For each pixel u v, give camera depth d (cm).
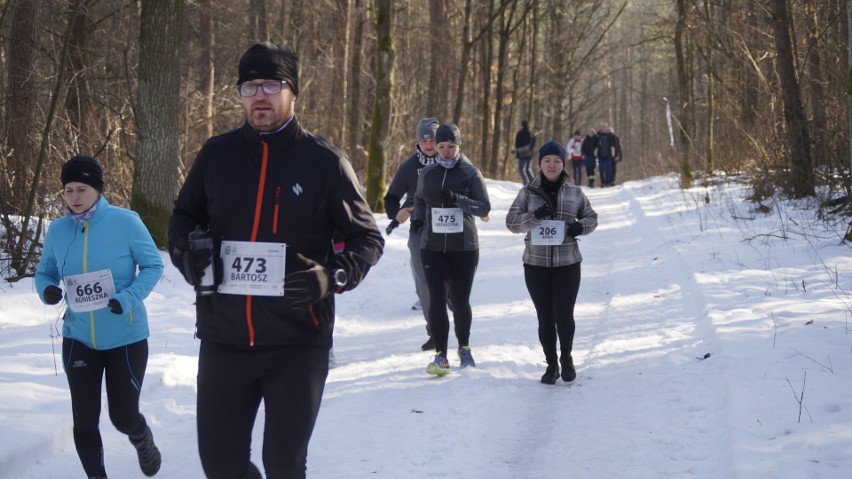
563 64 4453
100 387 516
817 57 1748
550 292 774
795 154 1611
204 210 420
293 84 401
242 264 392
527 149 3072
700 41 2614
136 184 1370
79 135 1547
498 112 3562
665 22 2580
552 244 758
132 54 2025
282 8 2942
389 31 1983
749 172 1950
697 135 3328
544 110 5431
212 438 389
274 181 396
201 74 2733
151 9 1345
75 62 1700
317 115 3089
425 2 4053
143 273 523
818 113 1612
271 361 388
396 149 2978
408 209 880
